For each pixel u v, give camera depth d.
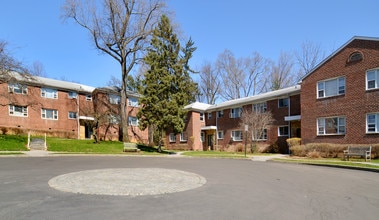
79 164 14.80
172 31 29.91
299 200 7.03
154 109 26.50
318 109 22.33
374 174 11.96
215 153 27.33
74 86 38.47
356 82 19.89
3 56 24.55
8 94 28.39
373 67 18.88
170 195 7.36
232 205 6.43
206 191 7.93
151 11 33.22
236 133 33.28
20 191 7.68
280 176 11.09
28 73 26.22
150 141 43.69
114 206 6.22
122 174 10.91
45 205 6.24
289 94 27.12
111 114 36.94
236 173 11.85
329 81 21.83
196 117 37.25
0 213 5.63
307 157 20.67
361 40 19.81
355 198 7.32
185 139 37.53
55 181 9.20
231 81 55.00
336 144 20.22
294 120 26.05
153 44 27.95
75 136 36.91
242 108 32.78
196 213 5.76
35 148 24.08
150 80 27.03
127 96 41.00
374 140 18.61
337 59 21.30
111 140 36.56
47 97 34.94
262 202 6.76
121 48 33.66
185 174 11.20
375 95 18.72
